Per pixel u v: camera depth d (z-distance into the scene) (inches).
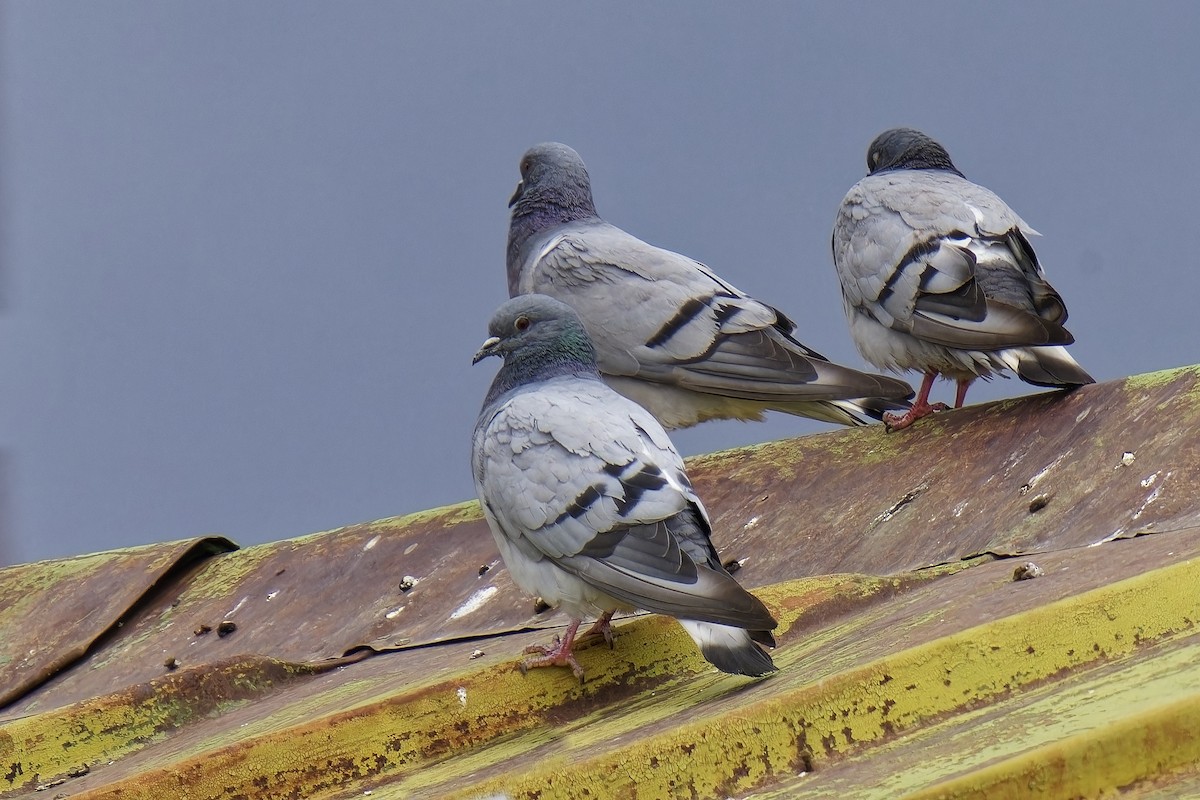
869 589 414.0
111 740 407.2
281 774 346.0
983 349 577.6
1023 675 305.6
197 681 431.2
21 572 608.7
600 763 294.2
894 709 300.2
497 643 454.6
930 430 525.7
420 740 362.0
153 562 589.0
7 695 531.8
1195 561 321.1
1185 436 435.5
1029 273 626.2
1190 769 244.2
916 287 609.3
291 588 553.9
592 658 396.2
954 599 368.2
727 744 295.1
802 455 548.4
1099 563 364.8
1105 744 246.1
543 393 441.4
